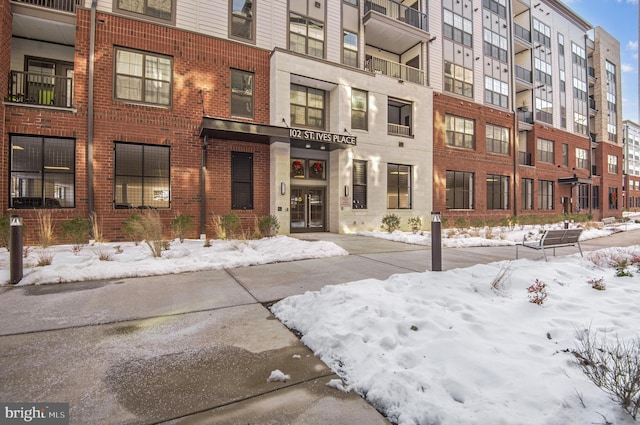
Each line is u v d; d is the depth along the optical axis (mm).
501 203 20844
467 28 19547
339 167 14125
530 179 22844
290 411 2133
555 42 25656
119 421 2004
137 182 10859
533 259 7754
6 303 4324
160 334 3387
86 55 10094
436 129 17734
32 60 10930
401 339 3002
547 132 24219
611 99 32219
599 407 1967
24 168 9562
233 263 6895
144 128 10789
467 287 4441
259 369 2678
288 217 12688
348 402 2244
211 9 12125
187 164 11422
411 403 2115
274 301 4543
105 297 4652
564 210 25656
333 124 14273
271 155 12852
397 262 7473
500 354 2695
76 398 2240
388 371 2461
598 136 30094
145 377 2531
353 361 2713
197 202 11547
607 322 3389
